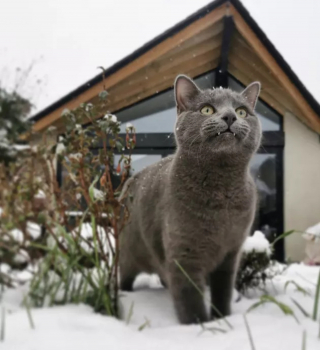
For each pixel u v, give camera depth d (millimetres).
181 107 430
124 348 232
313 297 357
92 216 328
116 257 335
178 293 375
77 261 322
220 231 380
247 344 234
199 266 385
